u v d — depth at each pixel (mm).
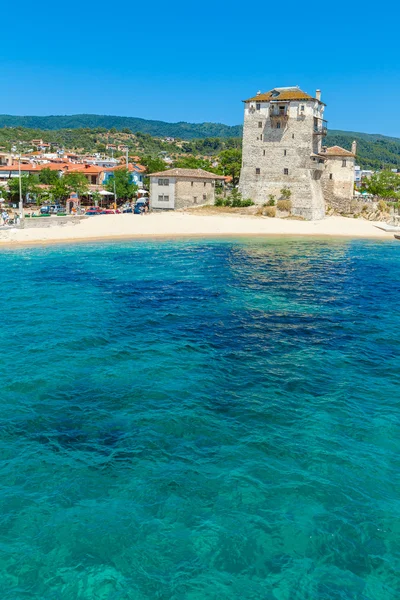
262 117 98375
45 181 122375
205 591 12695
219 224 86375
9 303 38281
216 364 27156
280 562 13594
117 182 108688
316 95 100438
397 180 140000
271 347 30078
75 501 15789
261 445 18984
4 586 12742
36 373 25062
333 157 107375
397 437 19766
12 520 14906
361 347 30328
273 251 68188
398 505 15781
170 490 16328
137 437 19469
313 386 24531
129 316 35750
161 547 14016
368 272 55188
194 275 51062
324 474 17234
